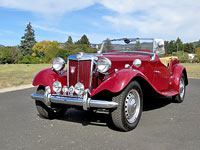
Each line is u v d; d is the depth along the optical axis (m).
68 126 3.75
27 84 9.76
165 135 3.26
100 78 3.84
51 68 4.22
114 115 3.33
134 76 3.38
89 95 3.39
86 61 3.79
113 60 3.94
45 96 3.69
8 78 11.88
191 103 5.71
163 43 5.12
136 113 3.68
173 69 5.64
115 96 3.34
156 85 4.75
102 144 2.93
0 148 2.82
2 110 4.91
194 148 2.77
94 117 4.36
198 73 16.77
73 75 3.96
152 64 4.52
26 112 4.75
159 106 5.35
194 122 3.94
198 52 64.94
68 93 3.79
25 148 2.81
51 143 2.98
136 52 4.96
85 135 3.29
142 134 3.31
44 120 4.14
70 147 2.84
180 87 5.78
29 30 68.88
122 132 3.42
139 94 3.71
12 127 3.69
